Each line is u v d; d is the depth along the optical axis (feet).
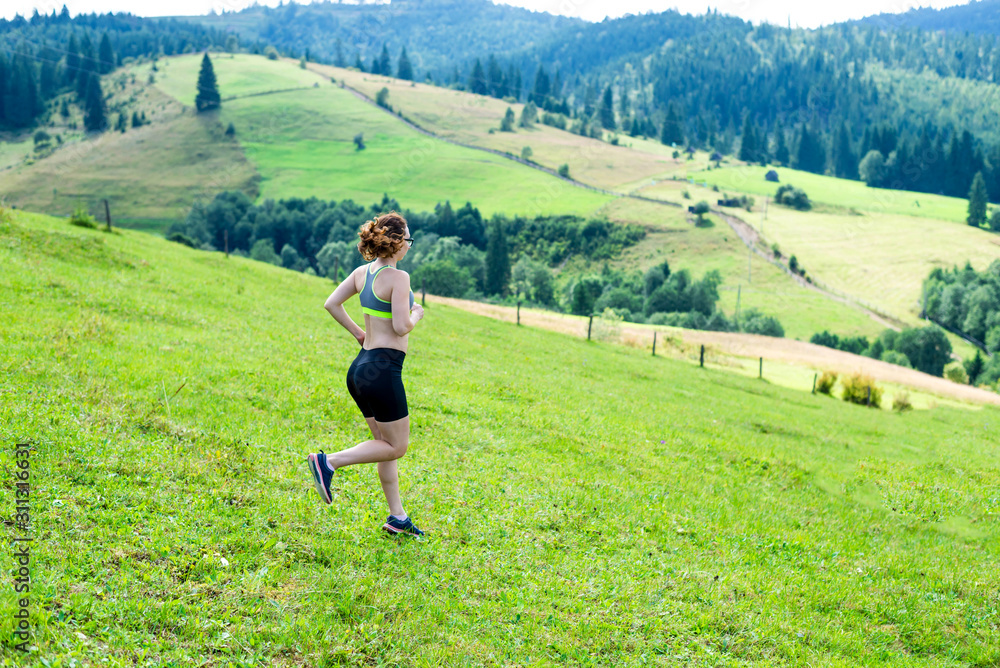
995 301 382.63
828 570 26.07
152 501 18.61
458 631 15.69
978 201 550.77
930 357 343.05
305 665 13.26
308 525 19.51
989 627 21.99
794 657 17.97
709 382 106.93
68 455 20.24
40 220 96.63
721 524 29.68
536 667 14.90
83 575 14.23
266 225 505.66
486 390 53.67
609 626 17.40
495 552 20.83
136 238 118.73
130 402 27.48
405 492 24.41
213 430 27.04
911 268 468.34
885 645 20.25
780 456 50.39
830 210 600.80
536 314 168.96
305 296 102.06
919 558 29.68
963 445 80.53
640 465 39.24
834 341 360.28
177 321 55.62
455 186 618.03
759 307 423.64
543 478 31.01
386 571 17.90
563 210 574.97
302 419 32.58
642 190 637.71
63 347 34.45
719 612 19.61
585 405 57.47
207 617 13.87
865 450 65.21
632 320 377.50
